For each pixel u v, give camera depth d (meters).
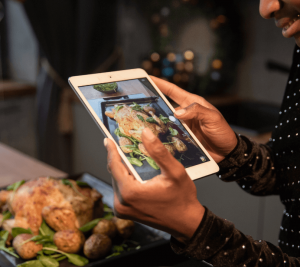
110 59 2.50
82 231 0.71
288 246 0.63
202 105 0.66
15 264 0.65
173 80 2.24
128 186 0.41
